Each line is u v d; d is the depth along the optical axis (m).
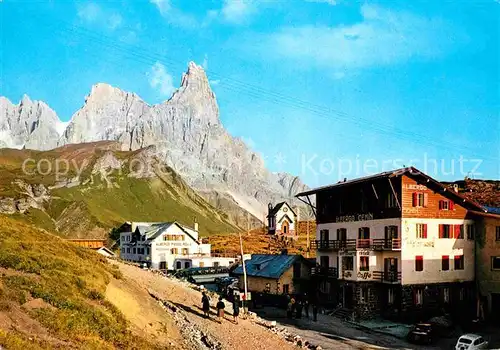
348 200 65.88
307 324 53.09
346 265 60.91
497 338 48.59
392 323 54.44
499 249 58.34
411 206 57.50
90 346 21.58
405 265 56.47
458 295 59.31
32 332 20.83
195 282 89.19
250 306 64.44
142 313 31.73
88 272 31.52
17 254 29.02
